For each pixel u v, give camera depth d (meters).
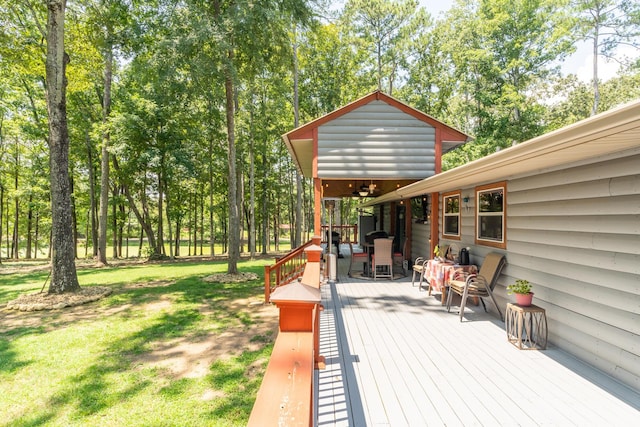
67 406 3.09
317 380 2.95
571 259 3.42
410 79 20.30
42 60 9.18
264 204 20.14
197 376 3.65
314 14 10.00
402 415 2.40
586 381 2.89
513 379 2.95
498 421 2.32
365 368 3.19
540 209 3.94
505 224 4.73
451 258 6.33
